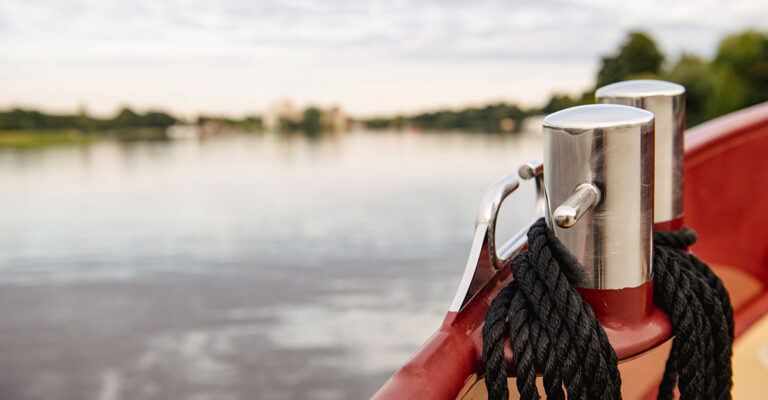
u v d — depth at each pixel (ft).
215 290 133.08
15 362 98.12
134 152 277.44
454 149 284.61
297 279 137.69
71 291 136.56
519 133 277.85
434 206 206.69
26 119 270.26
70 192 245.45
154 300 128.16
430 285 129.80
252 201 227.20
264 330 106.42
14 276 148.36
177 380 89.81
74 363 97.60
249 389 85.66
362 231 178.29
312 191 240.73
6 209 217.36
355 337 102.58
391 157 287.69
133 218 206.18
